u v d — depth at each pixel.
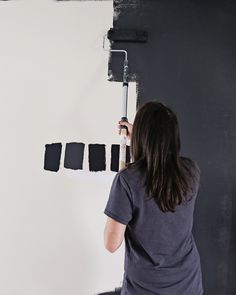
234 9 1.51
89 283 1.52
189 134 1.50
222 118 1.50
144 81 1.50
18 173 1.54
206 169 1.49
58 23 1.54
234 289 1.47
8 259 1.53
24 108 1.54
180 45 1.51
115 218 0.95
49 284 1.52
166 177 0.92
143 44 1.51
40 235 1.53
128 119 1.50
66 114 1.53
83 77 1.53
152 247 0.97
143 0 1.52
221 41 1.51
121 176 0.97
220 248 1.48
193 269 1.02
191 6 1.52
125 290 1.03
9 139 1.54
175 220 0.97
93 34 1.53
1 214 1.54
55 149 1.53
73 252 1.52
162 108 0.98
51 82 1.53
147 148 0.94
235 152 1.49
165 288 0.98
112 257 1.51
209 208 1.49
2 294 1.53
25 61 1.55
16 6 1.56
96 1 1.53
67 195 1.52
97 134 1.51
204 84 1.50
